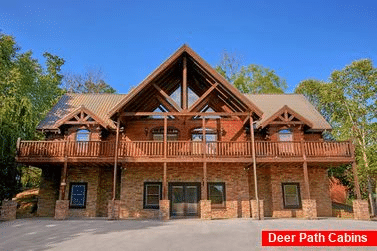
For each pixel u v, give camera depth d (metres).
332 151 17.50
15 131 19.39
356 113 24.88
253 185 19.36
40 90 30.56
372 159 23.08
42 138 25.89
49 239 9.70
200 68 18.42
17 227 12.43
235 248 8.24
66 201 15.94
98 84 43.12
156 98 19.95
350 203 29.09
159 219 15.54
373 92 24.50
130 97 16.77
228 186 18.53
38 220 15.00
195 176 18.70
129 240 9.40
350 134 24.62
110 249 8.20
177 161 16.78
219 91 19.11
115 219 15.51
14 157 17.64
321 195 19.06
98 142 17.31
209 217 15.80
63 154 16.98
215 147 18.14
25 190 28.38
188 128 19.66
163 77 19.25
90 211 17.97
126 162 16.91
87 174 18.66
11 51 25.16
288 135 19.16
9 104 20.30
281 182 18.91
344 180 28.98
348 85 25.62
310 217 16.12
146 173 18.67
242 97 17.27
